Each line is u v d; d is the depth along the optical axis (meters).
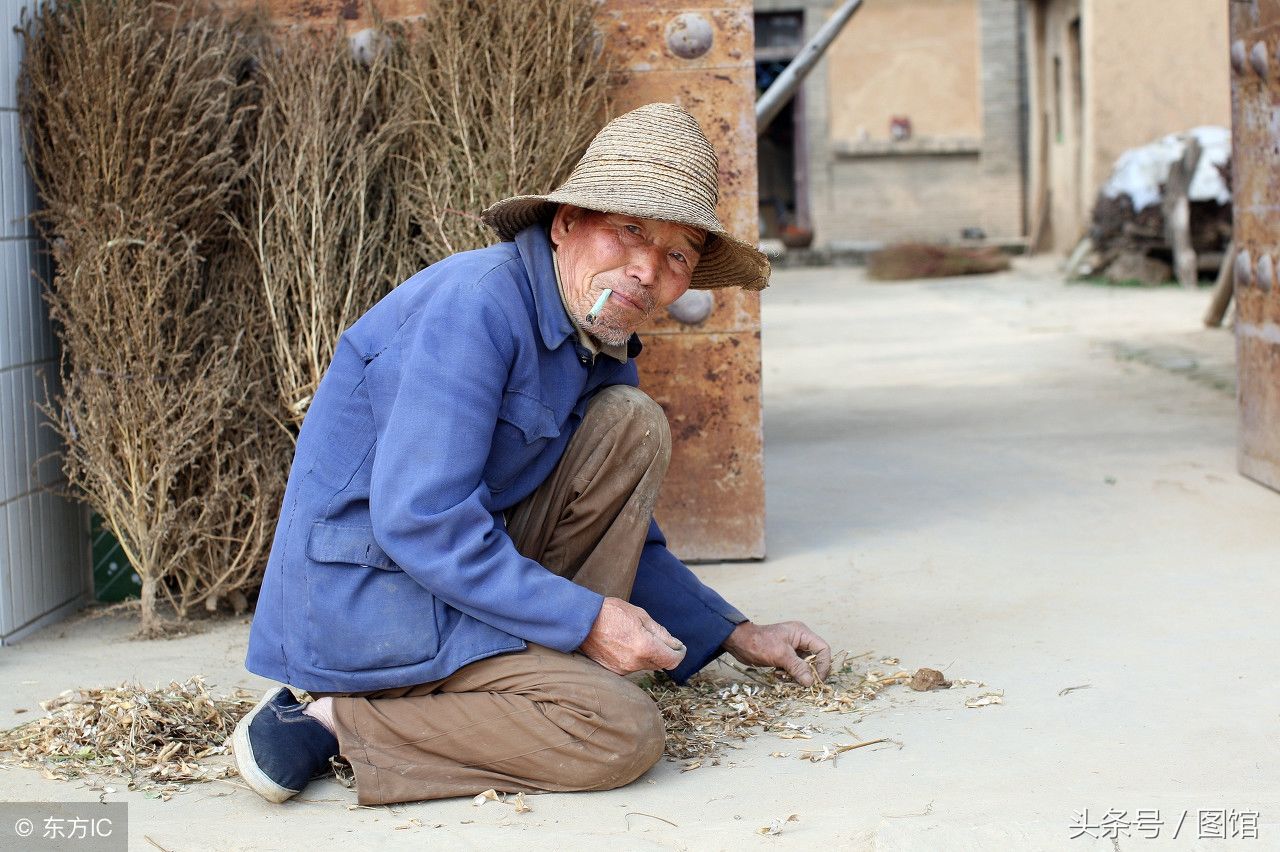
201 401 3.43
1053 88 18.36
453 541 2.31
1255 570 3.79
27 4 3.53
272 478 3.56
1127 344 9.15
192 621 3.63
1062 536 4.27
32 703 2.93
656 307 2.50
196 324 3.55
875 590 3.73
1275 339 4.66
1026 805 2.27
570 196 2.38
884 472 5.37
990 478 5.18
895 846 2.09
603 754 2.35
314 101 3.55
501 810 2.33
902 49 19.50
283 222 3.57
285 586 2.47
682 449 4.09
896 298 13.94
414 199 3.74
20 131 3.51
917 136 19.59
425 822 2.29
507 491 2.52
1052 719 2.70
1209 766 2.43
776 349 9.88
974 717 2.73
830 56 19.66
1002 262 16.62
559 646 2.36
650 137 2.43
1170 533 4.25
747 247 2.52
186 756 2.60
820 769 2.47
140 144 3.43
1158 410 6.58
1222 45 14.84
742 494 4.10
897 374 8.30
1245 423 4.98
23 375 3.53
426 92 3.71
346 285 3.60
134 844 2.20
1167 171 13.35
